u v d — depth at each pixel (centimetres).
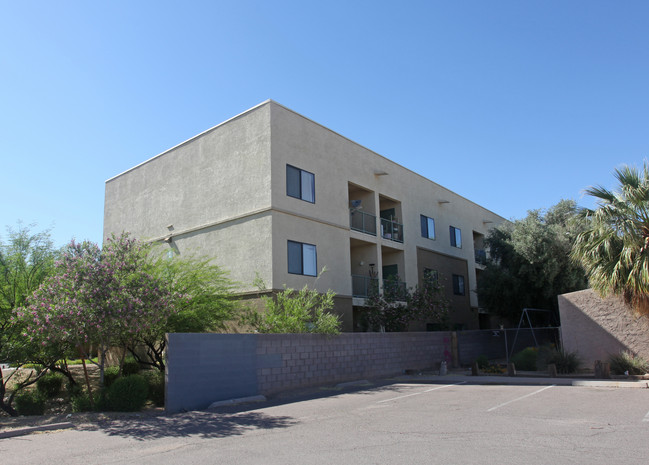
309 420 995
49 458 729
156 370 1789
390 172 2720
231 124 2192
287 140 2098
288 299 1714
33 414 1270
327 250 2192
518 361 2038
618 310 1819
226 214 2133
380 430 865
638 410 1015
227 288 1794
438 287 2355
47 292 1172
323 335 1659
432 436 802
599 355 1848
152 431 929
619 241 1631
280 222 1989
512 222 3097
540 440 752
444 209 3206
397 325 2261
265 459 682
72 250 1223
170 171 2450
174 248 2334
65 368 1594
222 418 1059
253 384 1387
